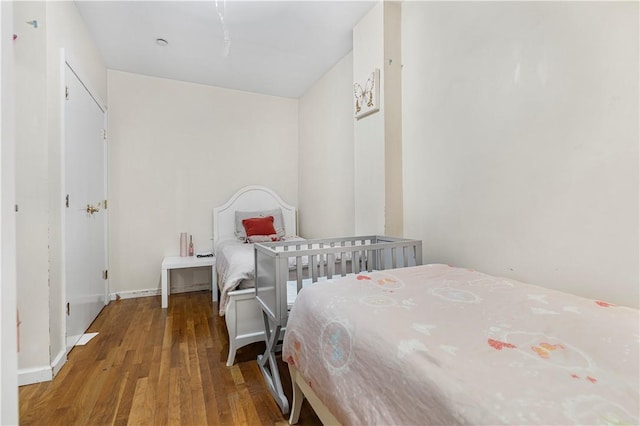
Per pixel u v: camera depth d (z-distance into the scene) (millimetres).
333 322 1021
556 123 1312
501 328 868
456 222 1806
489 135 1600
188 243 3596
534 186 1399
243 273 2053
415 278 1387
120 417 1399
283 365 1897
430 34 1957
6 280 431
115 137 3248
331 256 1612
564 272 1298
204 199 3691
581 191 1236
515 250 1486
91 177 2592
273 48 2818
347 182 2965
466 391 597
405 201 2197
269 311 1559
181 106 3566
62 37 1958
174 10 2262
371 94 2244
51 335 1745
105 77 3139
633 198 1095
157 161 3455
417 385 677
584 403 548
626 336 799
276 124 4066
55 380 1699
